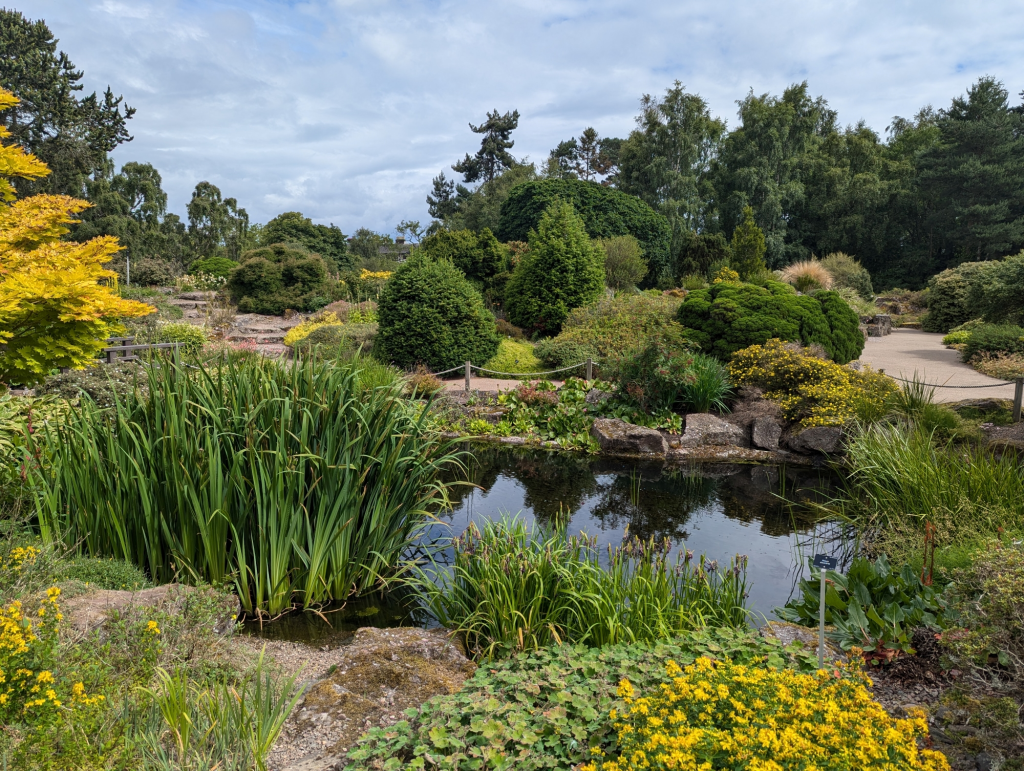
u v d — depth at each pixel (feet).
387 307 46.24
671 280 103.65
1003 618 9.86
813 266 85.10
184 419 14.88
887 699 10.99
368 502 16.33
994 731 9.07
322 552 15.42
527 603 14.02
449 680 11.68
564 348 48.42
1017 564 10.65
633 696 9.44
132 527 15.33
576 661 11.35
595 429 33.68
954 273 82.07
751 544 20.62
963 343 57.67
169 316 72.13
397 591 16.69
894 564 17.20
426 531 21.13
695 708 8.20
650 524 22.38
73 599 12.05
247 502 14.87
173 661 10.84
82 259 19.98
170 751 8.68
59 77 113.60
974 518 18.31
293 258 92.68
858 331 47.55
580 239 62.85
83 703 8.16
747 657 11.34
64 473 15.11
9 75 108.58
